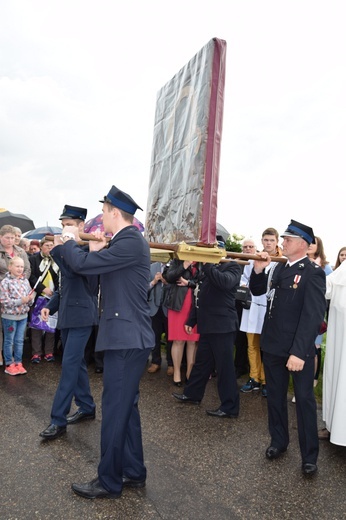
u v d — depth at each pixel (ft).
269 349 12.32
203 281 15.96
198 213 9.80
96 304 13.75
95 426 13.89
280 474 11.32
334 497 10.31
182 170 11.09
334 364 13.46
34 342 21.95
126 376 9.63
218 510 9.55
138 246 9.84
